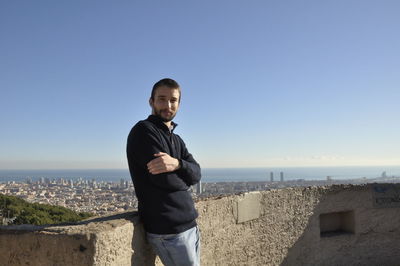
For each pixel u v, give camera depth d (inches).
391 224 189.9
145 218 91.4
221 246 136.3
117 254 82.9
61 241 76.4
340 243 179.3
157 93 95.7
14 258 79.5
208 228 129.6
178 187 89.0
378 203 188.1
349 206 182.7
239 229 145.9
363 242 183.9
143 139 88.3
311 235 172.9
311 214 173.2
